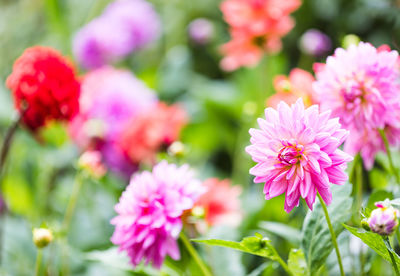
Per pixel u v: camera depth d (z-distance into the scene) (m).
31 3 3.18
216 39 3.17
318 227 1.27
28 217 1.97
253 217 1.70
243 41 1.93
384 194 1.30
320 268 1.25
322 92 1.30
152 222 1.29
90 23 2.89
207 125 2.43
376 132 1.33
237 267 1.47
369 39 2.52
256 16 1.90
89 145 1.92
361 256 1.37
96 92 2.06
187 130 2.41
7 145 1.64
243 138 2.14
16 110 1.63
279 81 1.49
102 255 1.46
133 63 3.17
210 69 3.15
